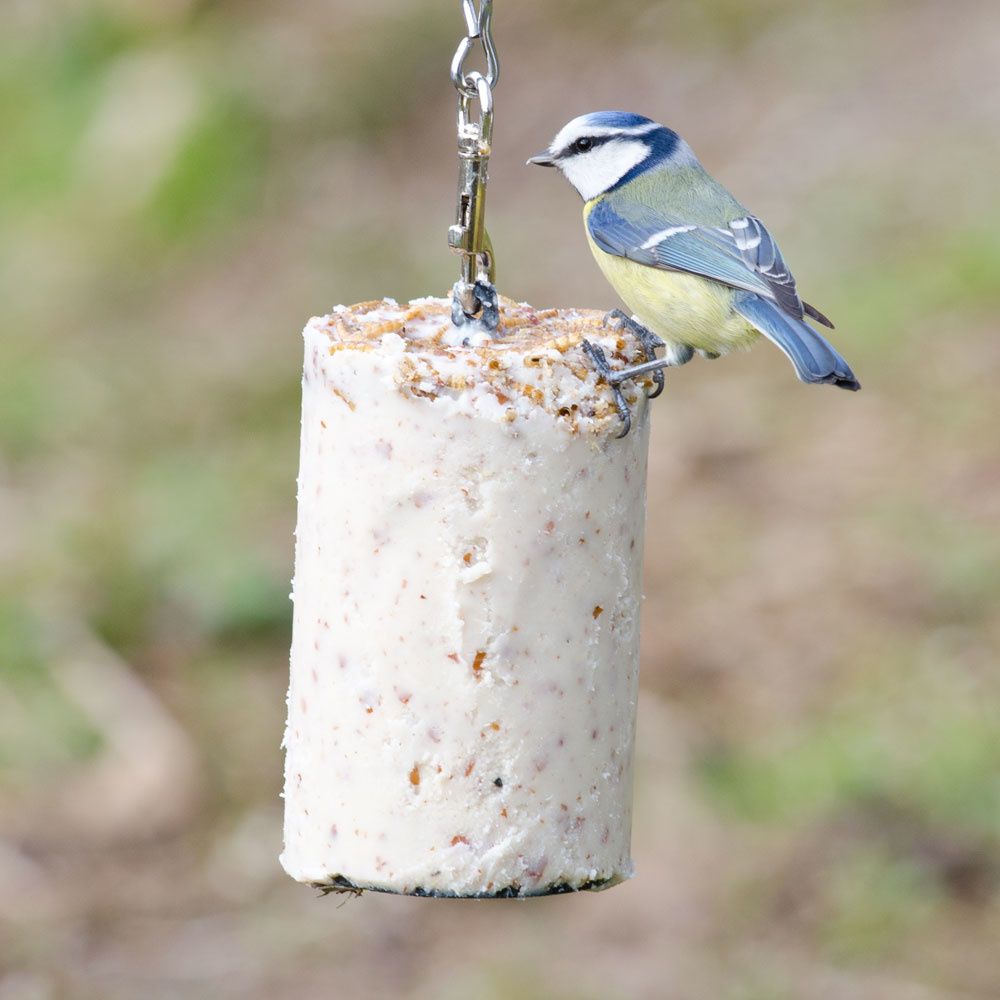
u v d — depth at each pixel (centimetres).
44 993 952
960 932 944
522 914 1001
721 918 970
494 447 476
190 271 1864
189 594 1305
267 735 1163
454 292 508
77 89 2184
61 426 1581
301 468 519
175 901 1026
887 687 1128
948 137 1730
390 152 1991
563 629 491
